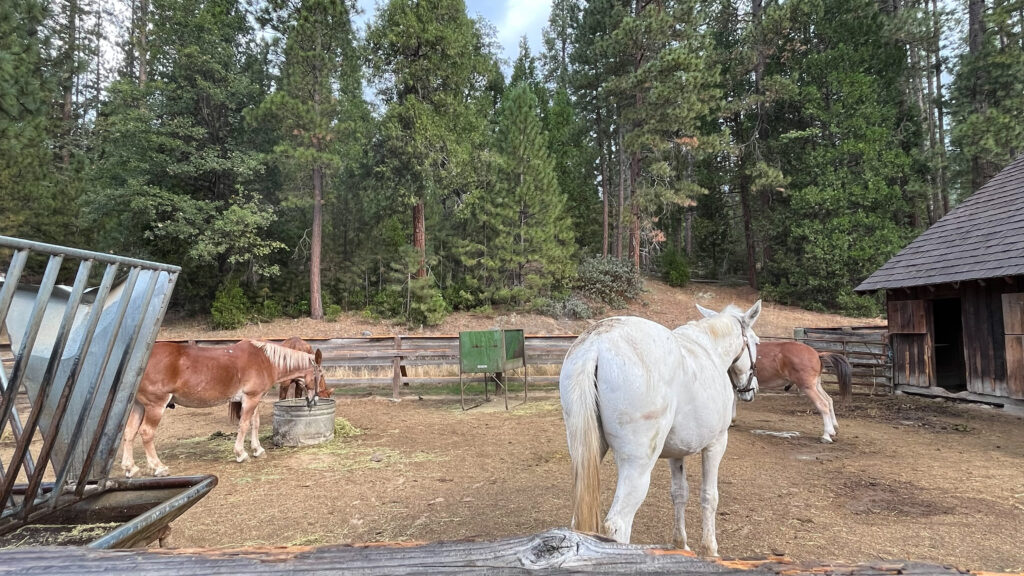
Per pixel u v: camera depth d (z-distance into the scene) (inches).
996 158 678.5
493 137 858.8
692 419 108.1
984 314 361.1
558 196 824.3
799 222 905.5
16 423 90.6
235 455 238.2
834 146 927.0
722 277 1195.3
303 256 834.8
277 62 778.2
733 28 1134.4
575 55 1027.3
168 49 713.6
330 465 227.8
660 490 187.5
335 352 435.5
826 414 264.5
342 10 698.2
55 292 93.7
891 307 429.7
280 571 38.6
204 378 215.2
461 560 39.6
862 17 935.7
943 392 385.4
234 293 712.4
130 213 677.9
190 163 703.1
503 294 767.7
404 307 754.8
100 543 70.0
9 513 85.4
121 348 101.1
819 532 148.1
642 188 931.3
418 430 303.0
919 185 842.2
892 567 38.4
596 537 42.1
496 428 306.8
